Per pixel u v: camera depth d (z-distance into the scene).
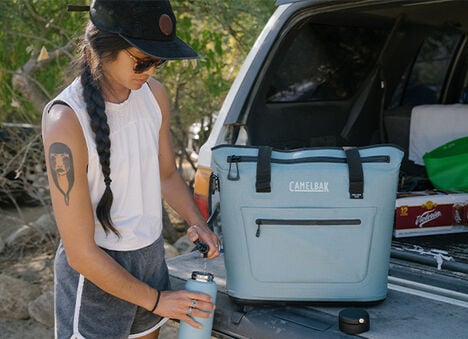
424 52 3.88
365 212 2.03
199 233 2.14
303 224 2.03
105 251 1.90
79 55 1.88
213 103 5.38
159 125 2.01
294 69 3.29
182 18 5.13
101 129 1.77
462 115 3.26
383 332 1.93
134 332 2.06
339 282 2.06
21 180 5.87
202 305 1.92
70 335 1.89
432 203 2.60
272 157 2.07
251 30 4.71
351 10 3.07
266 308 2.11
